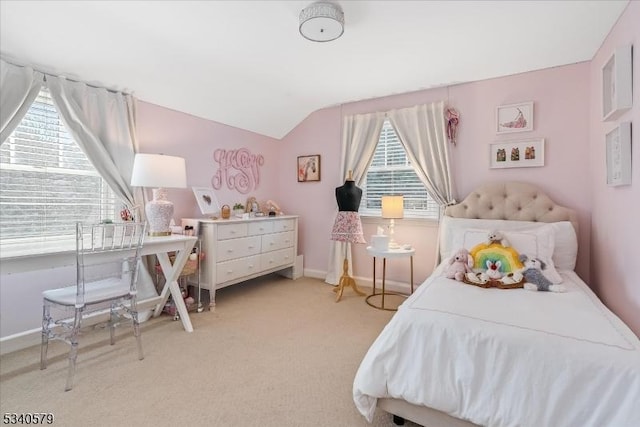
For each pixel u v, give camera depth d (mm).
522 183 2967
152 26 2229
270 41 2488
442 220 3254
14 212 2273
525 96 2992
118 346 2273
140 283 2842
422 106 3449
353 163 3875
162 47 2484
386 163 3797
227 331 2555
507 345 1276
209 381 1845
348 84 3342
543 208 2838
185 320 2572
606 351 1174
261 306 3168
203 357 2127
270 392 1746
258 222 3600
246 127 4027
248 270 3477
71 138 2551
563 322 1404
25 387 1761
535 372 1204
